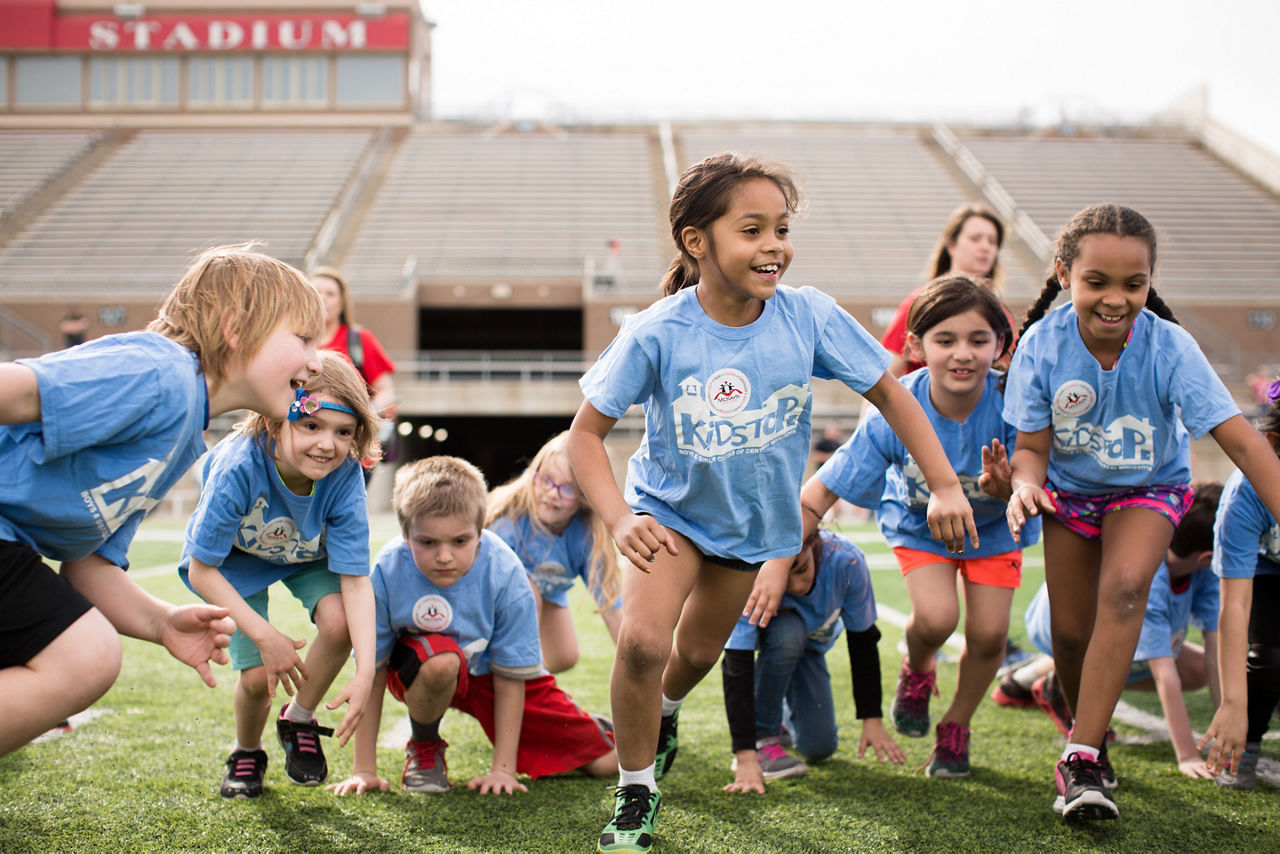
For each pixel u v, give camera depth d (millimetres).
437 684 2570
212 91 29609
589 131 30000
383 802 2490
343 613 2545
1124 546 2455
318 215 24312
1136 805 2484
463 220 24234
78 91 29500
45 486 1775
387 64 29672
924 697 3029
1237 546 2469
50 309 20219
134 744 2877
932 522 2182
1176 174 26766
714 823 2336
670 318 2189
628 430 17047
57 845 2111
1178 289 21219
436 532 2570
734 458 2178
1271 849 2189
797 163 27578
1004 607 2797
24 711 1709
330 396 2334
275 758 2838
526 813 2420
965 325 2756
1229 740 2387
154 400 1805
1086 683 2393
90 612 1812
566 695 2871
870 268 22469
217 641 2000
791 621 2820
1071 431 2520
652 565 2184
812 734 2891
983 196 25844
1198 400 2354
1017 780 2697
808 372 2217
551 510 3297
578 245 23109
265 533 2455
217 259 1983
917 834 2262
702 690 3805
